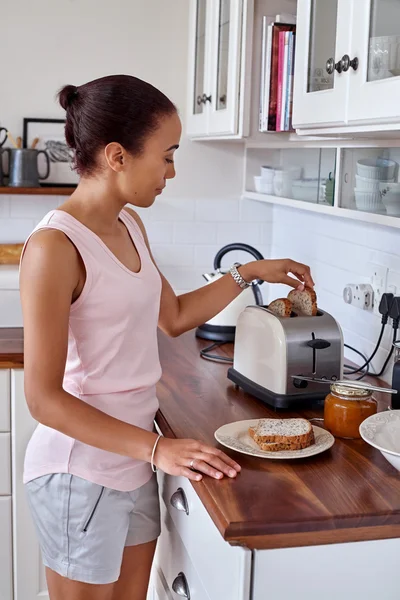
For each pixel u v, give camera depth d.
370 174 2.05
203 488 1.42
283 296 3.30
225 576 1.37
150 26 3.30
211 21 2.85
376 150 2.05
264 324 1.92
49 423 1.46
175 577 1.83
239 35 2.58
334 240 2.66
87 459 1.62
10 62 3.23
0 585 2.50
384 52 1.55
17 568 2.49
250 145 3.20
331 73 1.79
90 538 1.64
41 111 3.28
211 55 2.86
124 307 1.58
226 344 2.54
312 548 1.31
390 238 2.22
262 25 2.57
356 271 2.46
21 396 2.42
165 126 1.55
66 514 1.64
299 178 2.65
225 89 2.72
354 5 1.66
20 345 2.54
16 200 3.33
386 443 1.53
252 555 1.29
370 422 1.60
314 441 1.64
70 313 1.56
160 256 3.44
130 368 1.64
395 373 1.80
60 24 3.24
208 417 1.82
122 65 3.31
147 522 1.79
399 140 1.91
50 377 1.45
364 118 1.62
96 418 1.48
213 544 1.44
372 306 2.33
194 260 3.47
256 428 1.66
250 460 1.56
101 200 1.59
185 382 2.11
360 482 1.47
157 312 1.71
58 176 3.33
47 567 1.73
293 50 2.40
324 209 2.32
